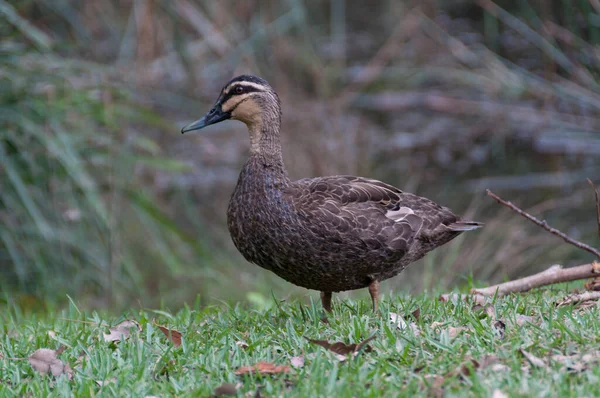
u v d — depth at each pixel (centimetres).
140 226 1551
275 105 862
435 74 2102
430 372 647
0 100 1362
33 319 996
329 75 2089
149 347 754
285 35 1997
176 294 1456
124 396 641
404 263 882
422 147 1962
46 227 1300
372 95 2159
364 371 649
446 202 1725
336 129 1839
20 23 1323
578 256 1434
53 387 685
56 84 1397
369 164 1858
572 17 1644
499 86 1805
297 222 817
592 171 1766
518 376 613
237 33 1938
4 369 719
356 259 835
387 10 2384
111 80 1593
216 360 702
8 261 1405
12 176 1315
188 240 1477
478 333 722
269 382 633
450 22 2298
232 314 889
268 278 1467
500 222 1505
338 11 2350
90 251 1414
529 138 1920
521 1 1889
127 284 1443
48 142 1339
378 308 842
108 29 1853
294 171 1736
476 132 2008
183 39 1845
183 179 1861
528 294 895
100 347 757
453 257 1344
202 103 1873
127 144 1515
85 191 1345
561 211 1614
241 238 845
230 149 1966
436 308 827
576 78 1722
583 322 733
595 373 608
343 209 831
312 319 825
